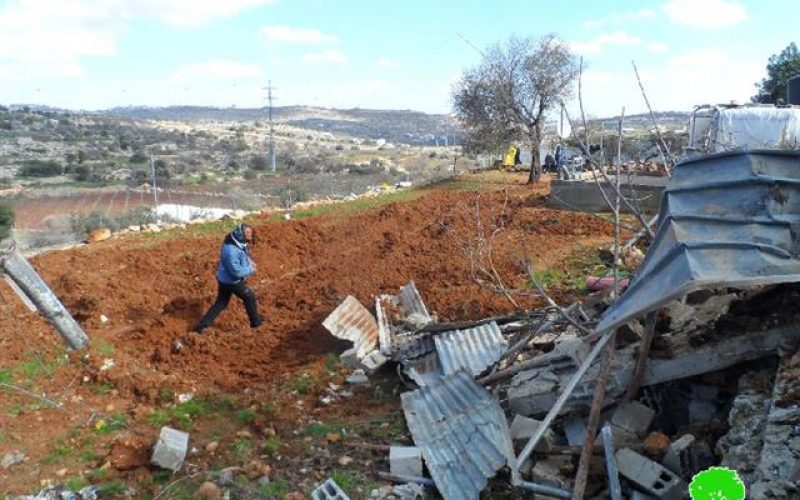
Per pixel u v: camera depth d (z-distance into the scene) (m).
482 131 27.92
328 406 7.22
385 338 8.26
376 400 7.32
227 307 10.51
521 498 5.40
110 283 11.39
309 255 14.26
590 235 14.16
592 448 5.26
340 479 5.76
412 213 17.89
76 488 5.74
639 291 5.11
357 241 15.07
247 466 5.97
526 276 11.23
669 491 4.82
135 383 7.74
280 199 28.38
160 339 9.24
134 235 16.00
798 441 4.33
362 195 24.28
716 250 4.71
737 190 5.27
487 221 16.25
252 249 14.00
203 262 13.00
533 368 6.46
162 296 11.21
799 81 23.59
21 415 6.98
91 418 6.99
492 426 5.80
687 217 5.20
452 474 5.58
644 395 6.00
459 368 7.11
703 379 5.83
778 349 5.38
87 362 8.20
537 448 5.69
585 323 6.75
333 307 10.20
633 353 6.11
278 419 6.91
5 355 8.30
